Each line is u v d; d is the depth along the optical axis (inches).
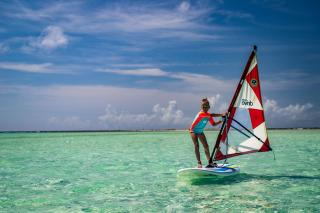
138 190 388.8
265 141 433.4
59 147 1283.2
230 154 444.5
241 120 442.0
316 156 776.3
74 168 604.4
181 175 435.2
